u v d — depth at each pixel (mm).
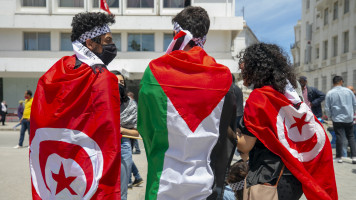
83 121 1765
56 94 1781
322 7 26156
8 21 18766
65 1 19500
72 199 1772
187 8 1907
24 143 10070
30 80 19906
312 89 6531
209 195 1689
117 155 1763
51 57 19375
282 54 2049
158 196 1662
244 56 2113
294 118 1921
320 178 1992
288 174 1904
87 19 1983
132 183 4703
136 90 20141
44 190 1822
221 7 19469
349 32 21672
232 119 1780
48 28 19000
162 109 1655
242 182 2297
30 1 19484
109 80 1817
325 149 1998
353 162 6180
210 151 1688
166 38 19656
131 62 19094
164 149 1689
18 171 5688
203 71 1688
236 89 2865
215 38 19500
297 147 1945
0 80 20000
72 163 1761
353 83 21141
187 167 1663
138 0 19641
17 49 19375
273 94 1916
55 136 1773
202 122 1672
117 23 18953
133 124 2973
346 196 4094
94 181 1734
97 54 2037
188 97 1654
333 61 24141
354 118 6812
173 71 1684
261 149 1970
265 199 1832
